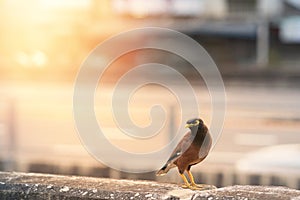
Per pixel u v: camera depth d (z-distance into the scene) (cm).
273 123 1927
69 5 3662
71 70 3522
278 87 3225
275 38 4172
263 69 3475
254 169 1087
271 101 2441
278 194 345
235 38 4053
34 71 3550
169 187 368
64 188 370
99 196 360
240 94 2825
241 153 1498
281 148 1417
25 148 1438
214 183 1016
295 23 4112
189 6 4025
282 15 4094
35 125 1911
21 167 1109
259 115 1645
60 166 1072
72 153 1359
